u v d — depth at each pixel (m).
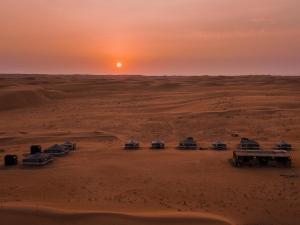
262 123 54.94
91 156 37.53
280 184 27.95
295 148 40.16
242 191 26.45
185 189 26.97
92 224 19.03
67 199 24.66
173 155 37.69
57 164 34.31
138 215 20.09
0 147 43.44
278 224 20.81
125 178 29.81
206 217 19.94
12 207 20.59
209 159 35.84
